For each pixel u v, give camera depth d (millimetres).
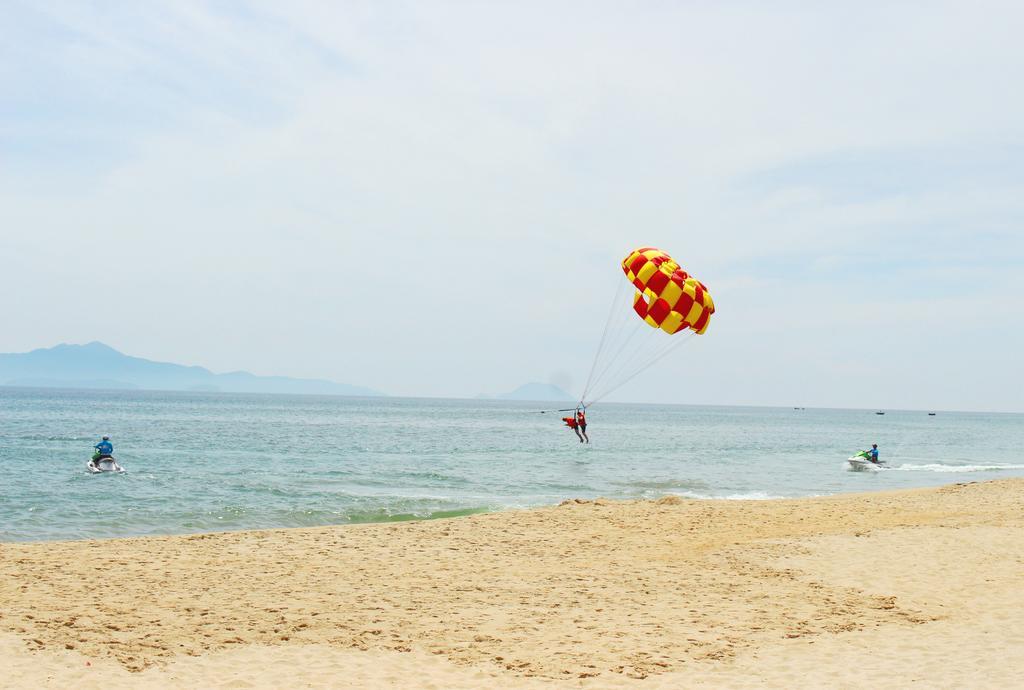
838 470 46875
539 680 9172
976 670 9492
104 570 14383
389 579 14180
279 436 71062
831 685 8992
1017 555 16062
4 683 8766
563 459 50938
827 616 11969
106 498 28203
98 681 8961
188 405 186500
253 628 11180
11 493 29000
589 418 180000
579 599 12914
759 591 13430
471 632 11109
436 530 19297
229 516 24547
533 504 28062
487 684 9031
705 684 9039
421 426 103875
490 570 14961
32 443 54344
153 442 58219
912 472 46312
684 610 12289
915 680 9141
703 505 24047
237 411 150250
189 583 13617
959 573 14617
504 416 166375
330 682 9078
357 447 59250
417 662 9828
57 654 9828
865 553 16250
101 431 70875
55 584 13242
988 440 99312
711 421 173875
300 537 18281
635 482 37656
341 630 11156
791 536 18234
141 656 9898
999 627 11414
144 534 21859
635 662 9820
